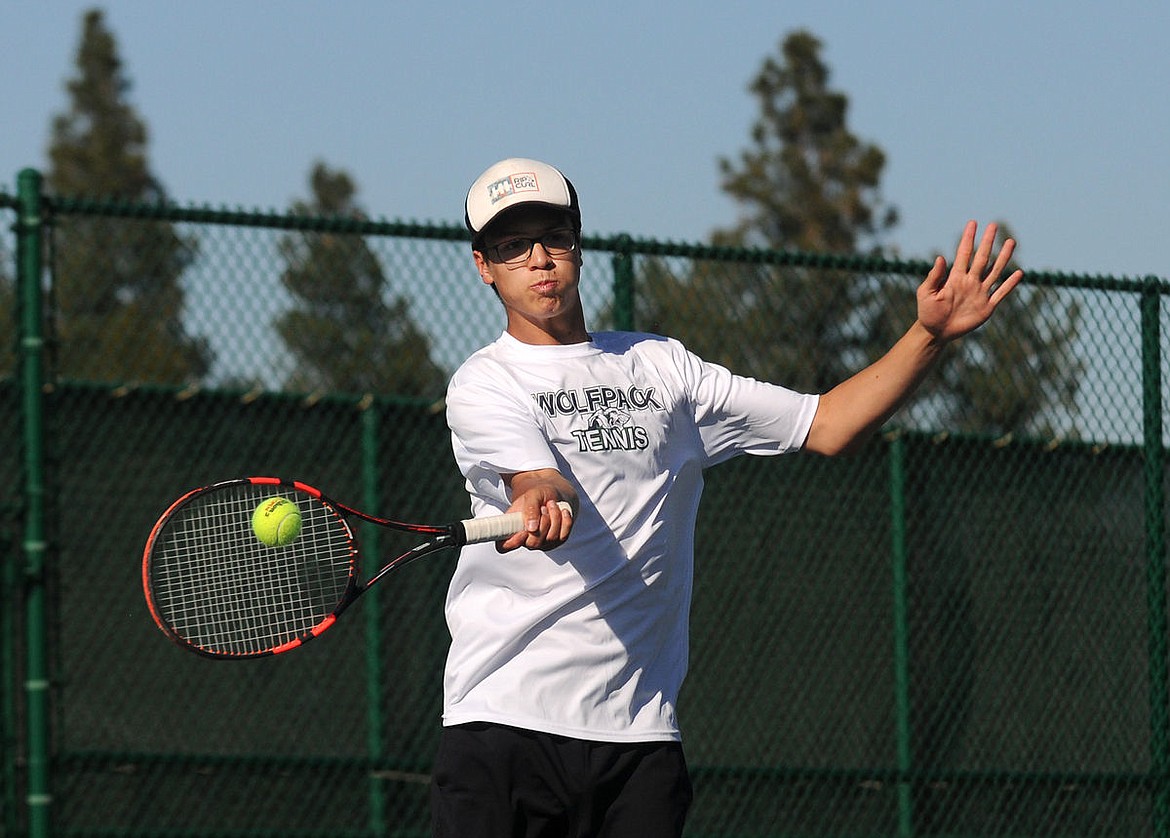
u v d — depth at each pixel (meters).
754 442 11.50
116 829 18.39
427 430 20.09
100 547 18.77
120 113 98.00
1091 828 21.95
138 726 18.77
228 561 14.76
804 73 84.81
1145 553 22.19
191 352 19.23
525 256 10.95
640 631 10.94
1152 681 22.05
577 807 10.86
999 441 22.19
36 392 17.59
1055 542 22.36
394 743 19.77
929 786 21.44
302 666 19.48
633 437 10.88
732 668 20.95
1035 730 22.06
